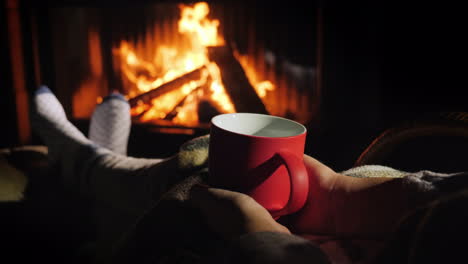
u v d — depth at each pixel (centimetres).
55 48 164
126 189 75
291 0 146
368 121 145
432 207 24
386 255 28
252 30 157
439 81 141
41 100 113
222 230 37
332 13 140
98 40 168
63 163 102
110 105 118
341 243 43
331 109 147
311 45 151
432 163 122
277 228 30
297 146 40
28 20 160
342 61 143
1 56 162
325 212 44
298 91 158
